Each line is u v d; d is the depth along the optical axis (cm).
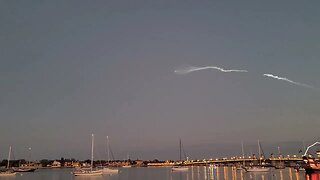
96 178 17462
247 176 16838
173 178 16738
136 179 16325
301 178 14525
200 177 16938
